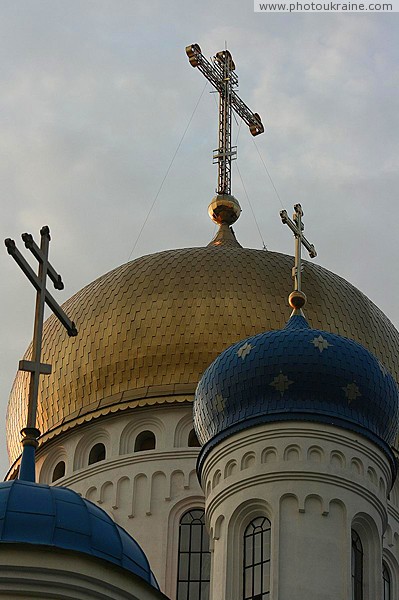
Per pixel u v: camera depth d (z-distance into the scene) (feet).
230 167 207.41
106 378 175.73
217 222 203.00
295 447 142.82
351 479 142.41
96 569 114.62
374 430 146.51
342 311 179.83
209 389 149.48
